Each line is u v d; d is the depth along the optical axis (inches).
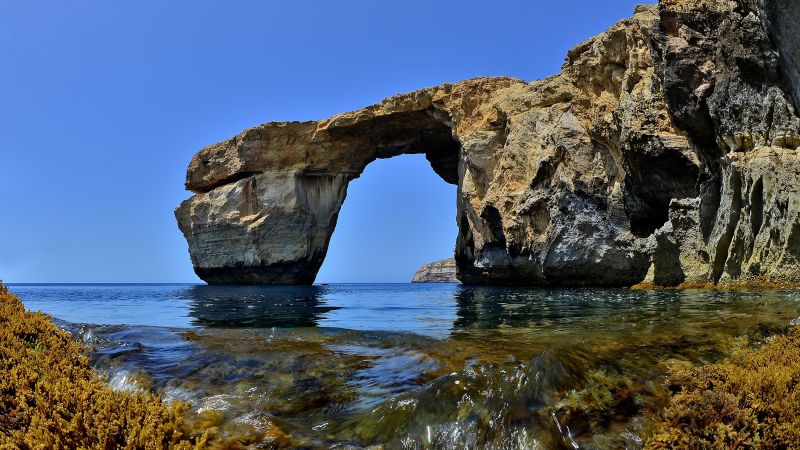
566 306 732.0
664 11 1162.0
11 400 215.0
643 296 854.5
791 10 737.0
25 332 309.1
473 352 319.6
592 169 1462.8
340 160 2842.0
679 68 1070.4
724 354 280.7
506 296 1119.6
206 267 3068.4
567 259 1443.2
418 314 749.9
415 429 197.2
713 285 953.5
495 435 189.3
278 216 2832.2
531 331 442.3
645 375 240.5
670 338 310.8
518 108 1823.3
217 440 190.9
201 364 305.0
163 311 917.8
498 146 1916.8
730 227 912.3
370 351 338.0
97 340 377.1
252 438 194.5
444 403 205.8
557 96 1683.1
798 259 748.6
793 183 767.1
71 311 943.7
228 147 3038.9
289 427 207.2
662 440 192.4
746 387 215.0
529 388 207.6
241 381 273.6
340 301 1211.9
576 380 221.0
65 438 182.1
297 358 313.4
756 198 844.6
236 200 2923.2
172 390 258.4
